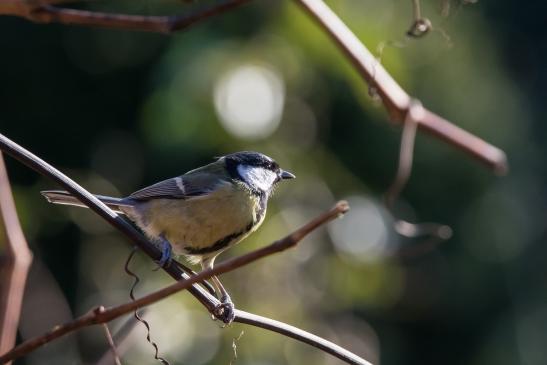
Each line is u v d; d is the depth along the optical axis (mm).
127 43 11711
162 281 10984
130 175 11688
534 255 13742
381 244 11570
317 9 6023
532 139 14148
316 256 10953
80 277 12148
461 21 12797
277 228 10438
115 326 11602
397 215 12289
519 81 14625
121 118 12109
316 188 11219
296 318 10312
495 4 14359
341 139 11695
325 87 11148
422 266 13312
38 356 10930
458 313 13539
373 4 10133
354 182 11820
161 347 9922
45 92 12148
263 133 10055
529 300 13656
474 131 12641
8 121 12125
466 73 12492
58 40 12055
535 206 13680
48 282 10930
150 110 10258
